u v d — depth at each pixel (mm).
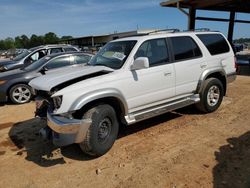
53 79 4656
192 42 6109
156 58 5363
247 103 7395
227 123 5891
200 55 6184
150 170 4086
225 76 6719
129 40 5375
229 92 8844
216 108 6707
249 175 3818
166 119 6328
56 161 4551
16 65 11438
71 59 9273
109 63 5180
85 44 57375
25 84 8828
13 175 4184
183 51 5867
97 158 4566
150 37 5367
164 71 5383
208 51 6359
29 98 8969
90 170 4203
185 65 5789
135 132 5617
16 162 4594
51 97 4277
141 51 5152
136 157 4516
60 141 4223
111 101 4777
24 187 3854
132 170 4121
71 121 4125
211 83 6383
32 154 4859
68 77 4617
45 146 5156
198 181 3729
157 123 6094
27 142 5406
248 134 5234
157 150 4734
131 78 4883
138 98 5039
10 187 3869
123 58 5031
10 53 52531
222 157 4363
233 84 10289
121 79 4754
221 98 6750
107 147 4613
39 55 12047
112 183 3826
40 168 4355
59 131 4125
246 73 13055
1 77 8633
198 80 6125
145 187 3672
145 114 5199
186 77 5832
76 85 4344
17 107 8344
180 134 5395
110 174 4055
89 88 4371
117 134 5098
